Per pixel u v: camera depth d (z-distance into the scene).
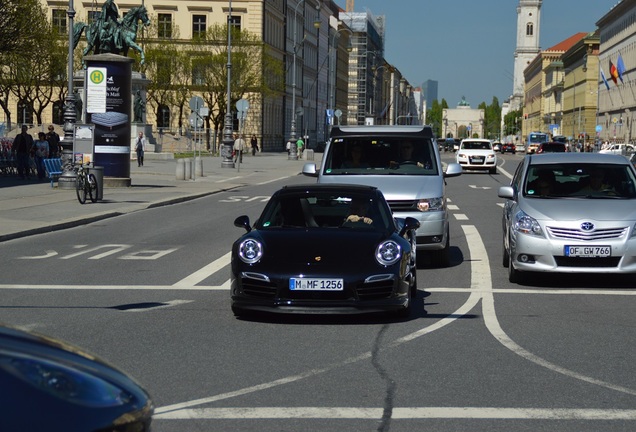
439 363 8.84
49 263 16.47
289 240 11.25
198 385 7.89
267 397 7.50
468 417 6.93
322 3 141.50
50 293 13.13
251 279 10.89
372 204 12.23
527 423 6.79
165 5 98.69
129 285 13.95
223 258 17.25
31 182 38.84
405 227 12.55
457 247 19.58
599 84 156.50
